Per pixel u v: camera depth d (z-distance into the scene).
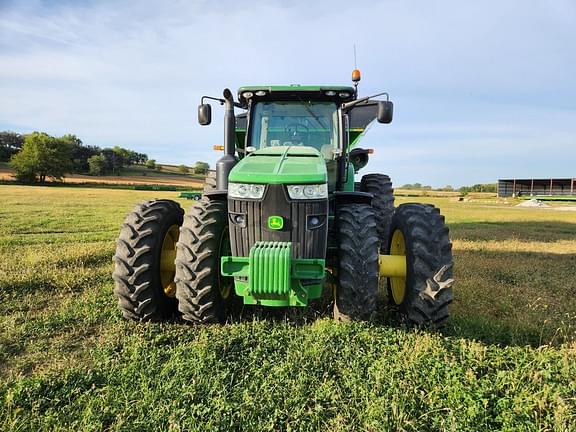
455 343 3.37
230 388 2.70
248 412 2.42
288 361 3.02
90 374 2.83
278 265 3.10
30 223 12.56
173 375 2.83
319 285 3.46
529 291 5.09
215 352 3.13
